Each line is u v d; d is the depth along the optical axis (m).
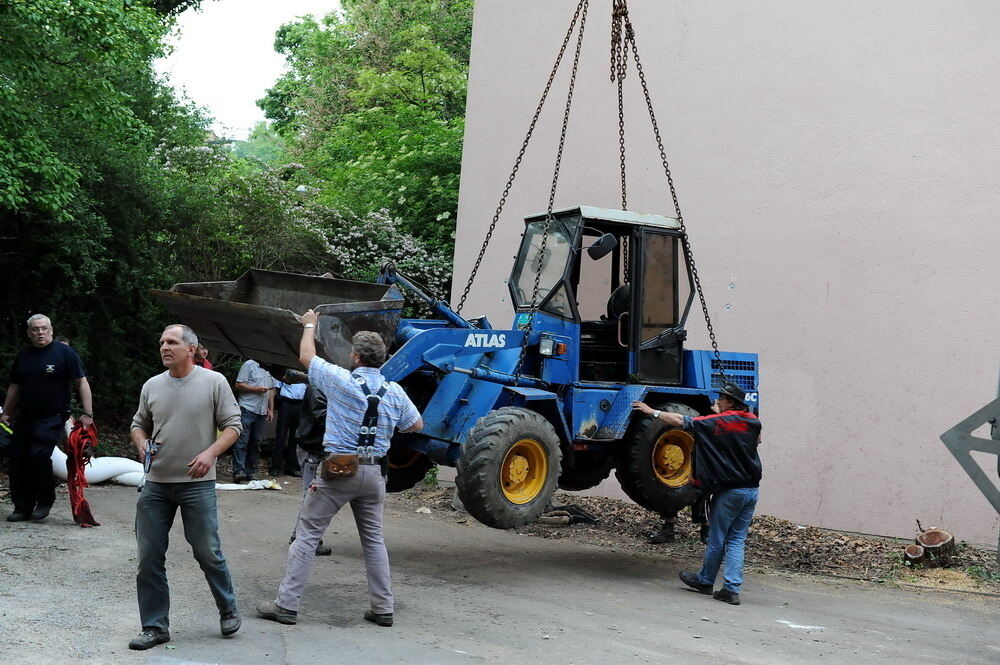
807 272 9.93
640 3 11.16
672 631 5.73
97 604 5.29
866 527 9.40
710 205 10.57
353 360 5.32
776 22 10.24
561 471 8.07
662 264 8.26
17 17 8.82
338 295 7.00
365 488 5.19
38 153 9.04
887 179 9.52
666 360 8.30
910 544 8.80
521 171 11.89
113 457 10.06
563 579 7.18
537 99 11.86
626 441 8.16
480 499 6.70
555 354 7.55
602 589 6.90
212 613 5.28
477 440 6.76
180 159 13.63
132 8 9.63
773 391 10.06
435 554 7.83
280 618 5.14
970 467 5.16
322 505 5.18
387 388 5.27
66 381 7.67
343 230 15.18
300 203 15.05
